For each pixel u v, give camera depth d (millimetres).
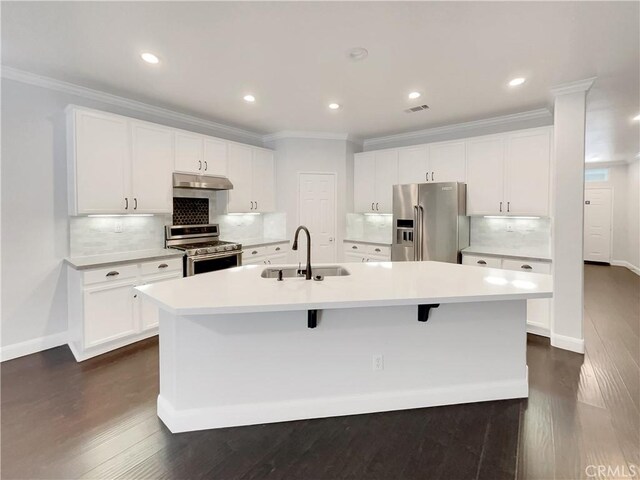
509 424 2066
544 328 3439
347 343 2158
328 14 2070
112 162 3271
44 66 2787
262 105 3752
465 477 1657
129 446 1875
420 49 2494
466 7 2000
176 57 2625
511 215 3850
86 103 3322
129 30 2248
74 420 2100
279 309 1711
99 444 1888
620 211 7828
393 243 4625
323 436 1973
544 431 1993
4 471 1690
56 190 3170
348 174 5246
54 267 3182
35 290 3080
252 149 4746
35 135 3031
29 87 2982
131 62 2713
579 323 3072
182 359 1981
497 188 3947
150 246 3906
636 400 2305
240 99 3557
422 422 2098
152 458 1789
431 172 4508
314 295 1866
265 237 5316
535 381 2576
